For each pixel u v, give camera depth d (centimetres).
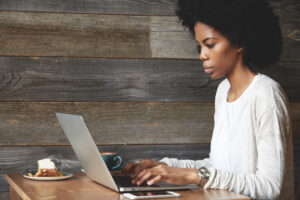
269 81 141
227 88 161
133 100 191
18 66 181
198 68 197
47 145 184
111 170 154
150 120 192
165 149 194
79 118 117
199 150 197
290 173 141
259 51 147
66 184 139
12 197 160
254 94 140
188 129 196
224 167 148
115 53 189
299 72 205
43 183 140
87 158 133
